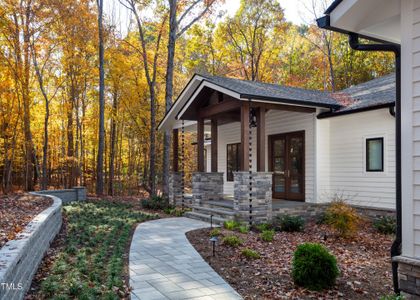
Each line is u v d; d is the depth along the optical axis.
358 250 6.86
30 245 4.41
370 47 4.36
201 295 4.32
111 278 4.68
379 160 9.48
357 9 4.09
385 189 9.29
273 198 12.03
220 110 10.24
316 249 4.75
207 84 10.08
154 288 4.55
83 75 17.88
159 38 16.94
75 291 4.09
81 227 8.36
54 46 16.12
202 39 23.41
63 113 18.86
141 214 11.00
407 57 3.78
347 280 4.99
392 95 9.45
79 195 14.77
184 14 15.20
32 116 18.23
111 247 6.58
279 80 25.22
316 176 10.51
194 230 8.52
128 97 18.94
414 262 3.60
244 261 5.84
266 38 22.77
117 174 22.11
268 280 4.94
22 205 8.95
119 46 18.03
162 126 14.16
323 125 10.67
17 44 14.79
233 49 23.56
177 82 23.30
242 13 22.52
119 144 22.16
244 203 8.97
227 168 14.48
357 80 23.12
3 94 15.15
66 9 15.12
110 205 13.15
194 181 11.47
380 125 9.41
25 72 15.23
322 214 9.82
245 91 8.95
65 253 5.83
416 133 3.69
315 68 25.27
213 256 6.11
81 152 19.39
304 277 4.62
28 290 4.18
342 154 10.37
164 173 14.43
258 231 8.55
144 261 5.80
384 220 8.69
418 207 3.66
